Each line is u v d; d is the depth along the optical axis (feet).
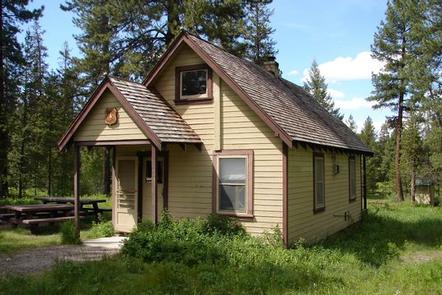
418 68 105.50
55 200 68.69
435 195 118.32
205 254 35.27
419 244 50.93
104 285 28.22
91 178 126.52
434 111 105.70
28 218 57.31
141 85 48.11
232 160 44.88
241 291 27.66
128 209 51.31
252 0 92.94
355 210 69.21
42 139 92.79
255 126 43.68
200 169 46.26
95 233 51.31
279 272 32.27
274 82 61.21
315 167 50.57
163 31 88.94
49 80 99.66
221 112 45.42
